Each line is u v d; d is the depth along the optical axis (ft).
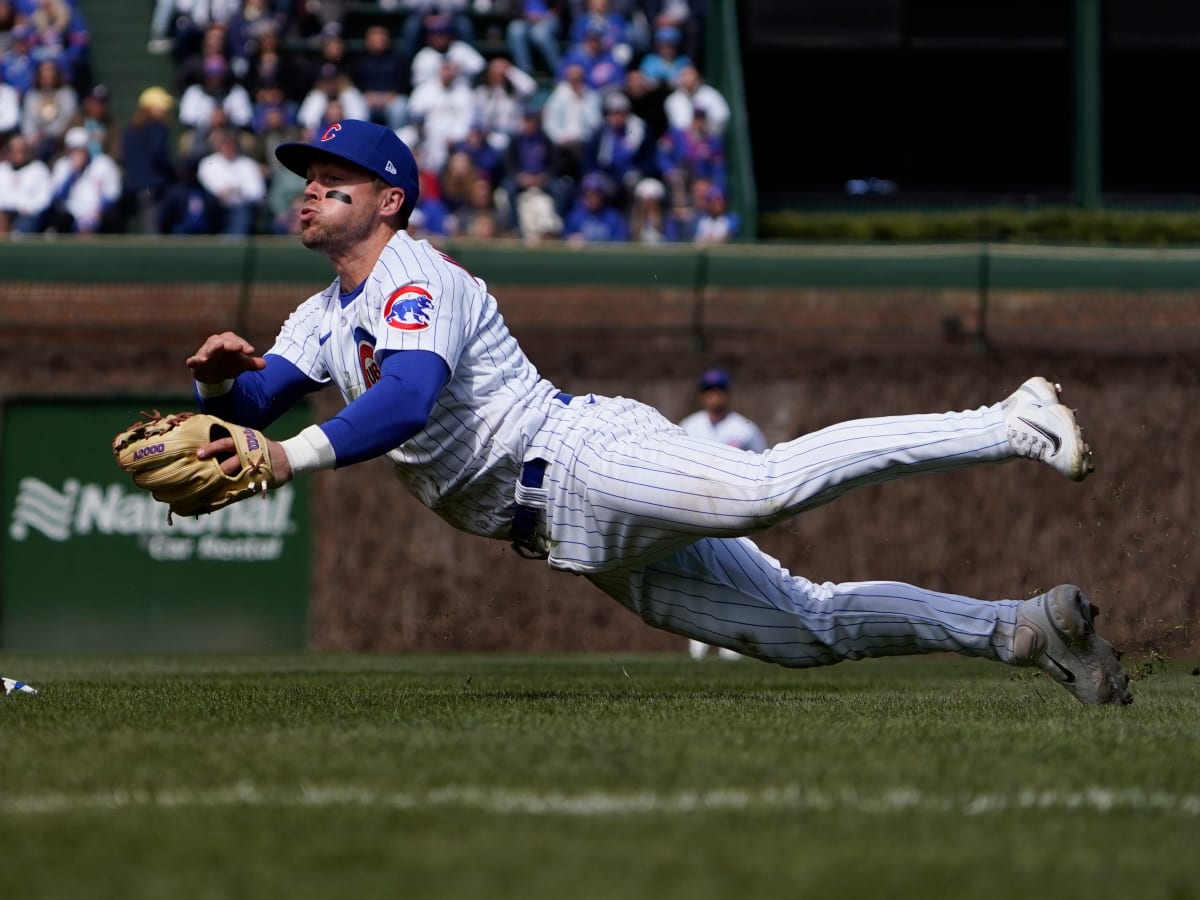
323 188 55.01
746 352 151.23
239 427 50.03
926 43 228.63
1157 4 226.79
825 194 218.18
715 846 28.27
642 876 25.84
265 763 37.73
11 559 146.20
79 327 149.18
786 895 24.54
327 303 57.62
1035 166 227.81
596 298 151.84
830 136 227.40
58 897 24.32
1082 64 210.18
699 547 56.65
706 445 53.36
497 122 177.88
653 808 31.86
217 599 145.69
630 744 41.29
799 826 30.17
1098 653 56.39
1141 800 33.81
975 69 228.43
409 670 100.68
